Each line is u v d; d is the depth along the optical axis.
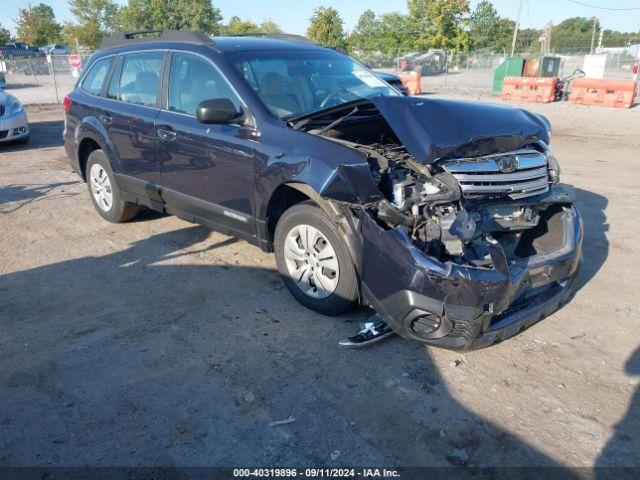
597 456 2.73
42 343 3.71
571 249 3.70
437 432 2.89
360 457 2.72
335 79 4.82
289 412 3.03
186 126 4.60
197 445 2.80
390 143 4.25
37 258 5.15
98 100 5.73
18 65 28.73
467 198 3.41
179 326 3.92
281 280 4.62
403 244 3.19
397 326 3.35
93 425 2.95
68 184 7.79
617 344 3.69
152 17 49.56
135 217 6.27
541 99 18.69
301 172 3.68
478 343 3.21
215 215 4.59
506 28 70.12
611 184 7.69
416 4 53.31
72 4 57.06
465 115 3.62
